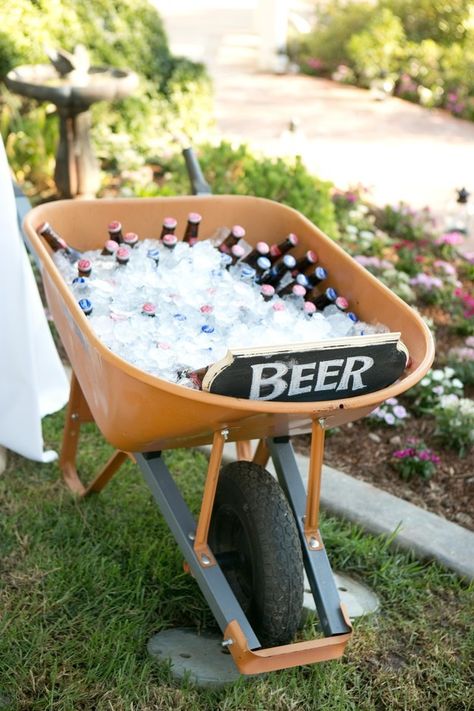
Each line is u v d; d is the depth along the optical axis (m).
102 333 2.55
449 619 3.01
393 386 2.32
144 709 2.53
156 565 3.05
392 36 10.91
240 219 3.30
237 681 2.60
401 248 5.72
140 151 6.96
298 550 2.54
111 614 2.85
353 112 9.75
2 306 3.31
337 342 2.23
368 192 6.84
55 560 3.04
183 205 3.23
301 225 3.16
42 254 2.67
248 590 2.64
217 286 2.81
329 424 2.57
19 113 6.72
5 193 3.21
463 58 10.70
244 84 10.52
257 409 2.17
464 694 2.71
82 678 2.60
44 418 3.91
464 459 3.97
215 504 2.81
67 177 6.08
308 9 14.98
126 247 2.92
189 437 2.46
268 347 2.16
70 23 6.82
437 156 8.39
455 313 5.19
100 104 6.80
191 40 12.59
